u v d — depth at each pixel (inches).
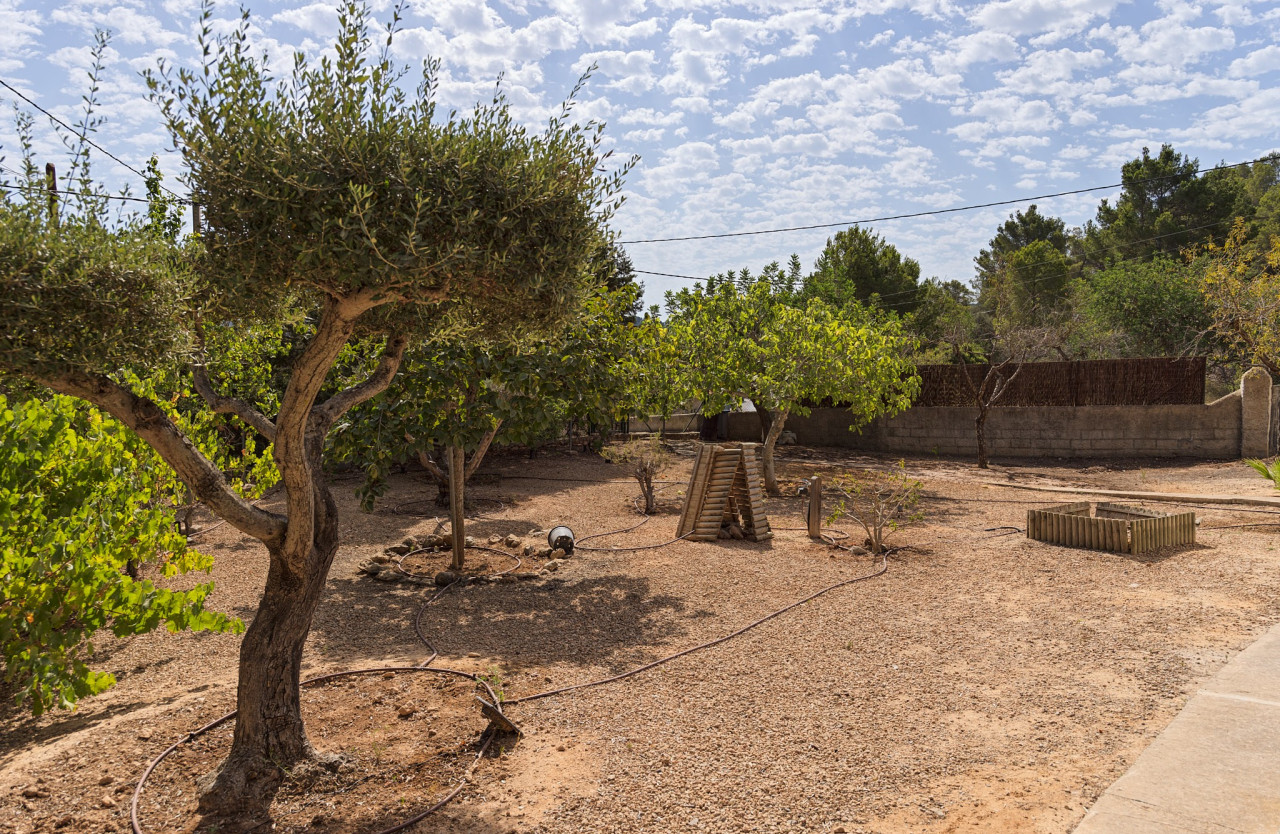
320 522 171.8
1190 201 1413.6
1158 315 1120.2
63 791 158.4
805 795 156.5
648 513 512.7
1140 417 762.2
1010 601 298.0
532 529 465.4
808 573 349.4
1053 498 563.5
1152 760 164.4
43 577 190.5
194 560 272.2
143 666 244.5
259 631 163.2
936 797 155.0
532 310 171.5
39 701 181.2
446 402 351.6
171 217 194.1
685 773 166.1
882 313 1088.8
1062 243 1809.8
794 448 933.8
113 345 132.2
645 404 536.1
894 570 351.9
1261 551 362.9
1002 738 181.8
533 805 152.9
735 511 454.9
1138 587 309.9
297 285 154.6
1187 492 560.4
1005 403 834.8
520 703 205.9
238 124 137.0
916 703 203.8
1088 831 137.9
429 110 153.9
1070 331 1112.2
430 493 589.6
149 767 166.4
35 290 121.3
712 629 271.3
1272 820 139.0
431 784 161.6
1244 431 713.6
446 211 144.3
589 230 168.6
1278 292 851.4
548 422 365.1
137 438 284.2
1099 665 227.5
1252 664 220.4
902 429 887.1
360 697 209.2
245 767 156.8
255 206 137.3
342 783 161.8
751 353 559.8
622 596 317.1
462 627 277.1
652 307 560.7
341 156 140.2
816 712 198.7
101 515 234.5
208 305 161.2
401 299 152.4
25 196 135.4
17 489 206.5
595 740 182.9
